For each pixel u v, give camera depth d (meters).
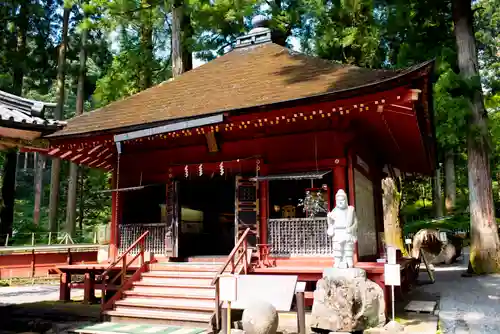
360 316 7.62
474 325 7.96
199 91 13.28
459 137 17.33
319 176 9.97
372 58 21.84
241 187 11.15
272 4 23.06
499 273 16.28
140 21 19.61
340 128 10.41
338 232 8.64
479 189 17.08
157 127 10.80
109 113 13.62
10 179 27.86
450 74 16.31
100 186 31.39
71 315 9.86
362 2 20.64
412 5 17.98
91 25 18.94
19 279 18.33
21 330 9.33
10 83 26.98
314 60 13.16
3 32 27.86
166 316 8.68
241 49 16.02
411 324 8.22
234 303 7.18
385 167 17.22
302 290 7.07
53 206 28.30
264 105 9.66
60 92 28.56
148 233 11.95
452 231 26.00
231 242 17.39
